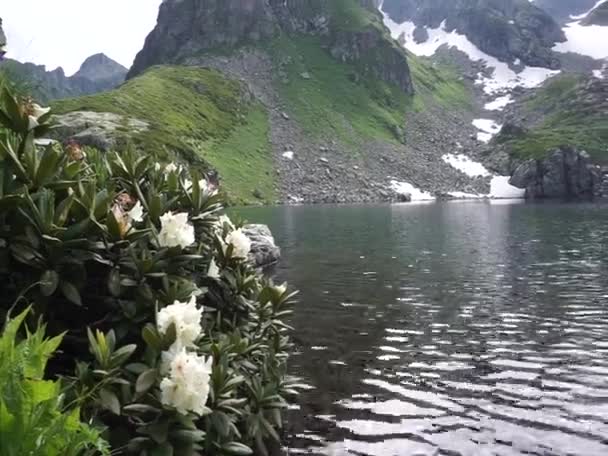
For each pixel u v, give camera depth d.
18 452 2.40
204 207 9.22
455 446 9.65
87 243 6.58
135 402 5.80
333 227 65.75
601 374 13.70
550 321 19.47
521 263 34.47
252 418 8.28
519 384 12.95
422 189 176.88
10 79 9.52
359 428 10.34
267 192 146.62
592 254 38.34
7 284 6.50
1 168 6.45
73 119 107.19
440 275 29.92
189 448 5.82
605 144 186.12
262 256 32.69
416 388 12.59
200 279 8.77
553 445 9.75
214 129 169.38
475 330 18.14
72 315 7.28
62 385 5.64
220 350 7.18
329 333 17.64
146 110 152.25
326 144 191.38
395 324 18.94
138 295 6.92
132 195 8.54
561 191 169.38
